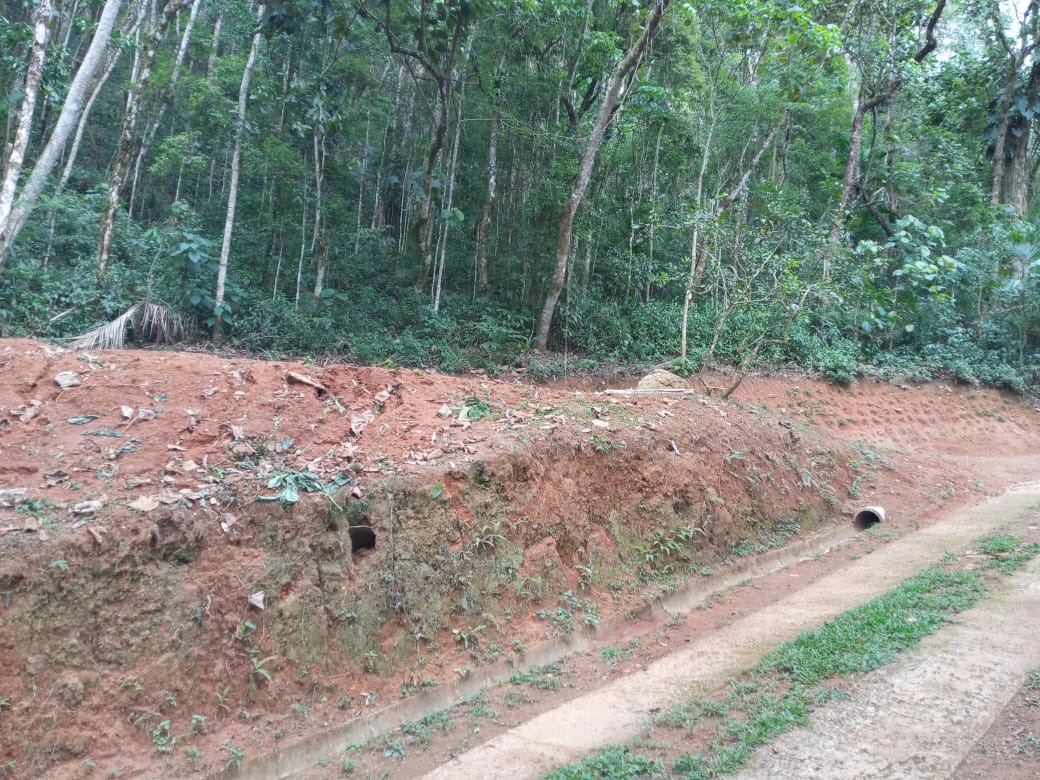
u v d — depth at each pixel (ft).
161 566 15.88
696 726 14.33
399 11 47.65
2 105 39.91
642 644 19.85
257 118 49.44
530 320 48.57
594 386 43.34
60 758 13.51
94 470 17.62
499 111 47.80
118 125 69.46
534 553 20.85
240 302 43.01
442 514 19.47
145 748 14.20
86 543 15.20
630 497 24.27
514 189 54.08
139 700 14.58
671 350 48.80
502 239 54.03
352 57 52.54
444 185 51.03
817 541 28.14
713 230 38.50
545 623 19.90
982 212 60.49
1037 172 80.28
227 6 54.19
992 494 34.42
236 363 23.62
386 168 62.08
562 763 13.80
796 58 48.32
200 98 46.98
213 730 14.93
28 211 32.24
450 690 17.35
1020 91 63.00
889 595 20.16
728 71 52.01
